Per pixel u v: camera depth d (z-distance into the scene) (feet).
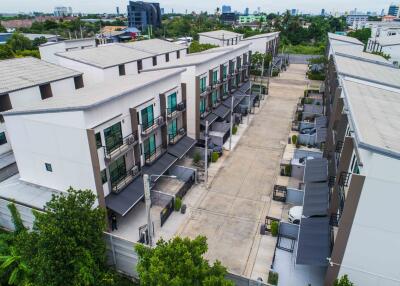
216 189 102.83
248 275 70.59
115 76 151.12
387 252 55.67
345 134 82.58
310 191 84.17
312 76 248.93
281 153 127.13
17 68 124.57
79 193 62.23
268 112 174.40
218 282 45.47
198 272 46.60
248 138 141.18
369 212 53.67
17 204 77.20
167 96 103.55
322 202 79.15
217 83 145.38
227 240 81.05
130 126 86.74
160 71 118.42
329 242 66.95
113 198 81.56
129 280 68.08
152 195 92.27
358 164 56.34
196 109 122.11
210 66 136.36
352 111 68.28
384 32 370.12
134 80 101.14
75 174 79.30
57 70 131.64
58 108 72.13
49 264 54.49
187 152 120.26
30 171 87.10
